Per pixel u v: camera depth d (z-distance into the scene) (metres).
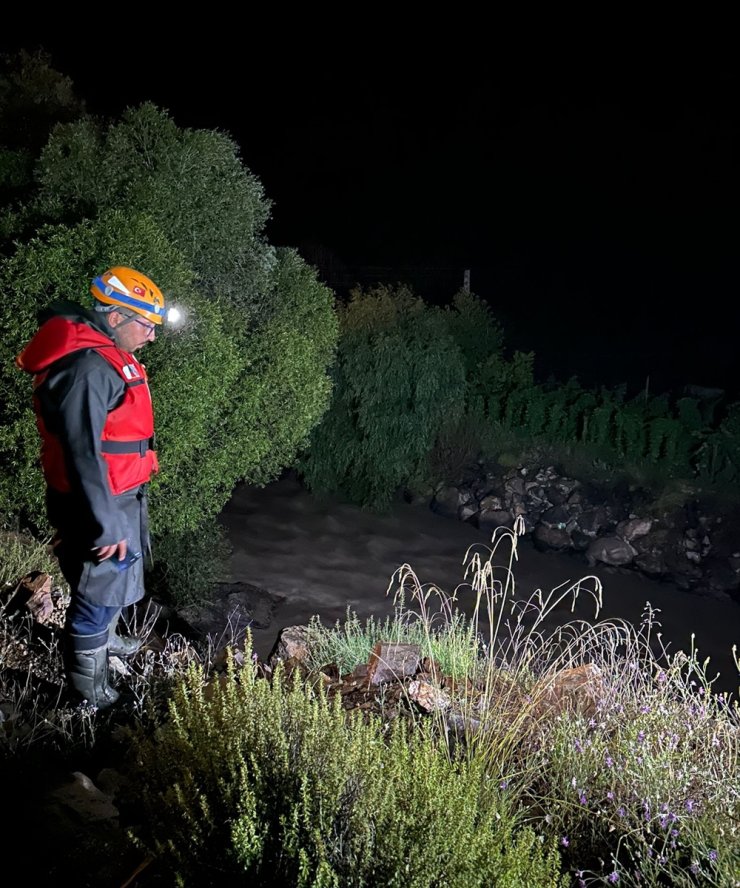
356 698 4.11
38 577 5.20
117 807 2.94
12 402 5.51
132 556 3.67
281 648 5.44
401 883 2.20
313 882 2.13
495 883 2.23
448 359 11.29
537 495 11.59
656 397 12.37
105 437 3.46
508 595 9.66
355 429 11.46
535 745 3.43
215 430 6.82
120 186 6.89
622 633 8.88
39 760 3.18
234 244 7.40
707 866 2.72
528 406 12.22
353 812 2.39
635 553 10.73
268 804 2.44
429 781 2.46
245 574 9.59
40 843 2.68
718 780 3.06
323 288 8.34
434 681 4.01
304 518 11.20
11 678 4.03
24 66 9.28
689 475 11.41
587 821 3.00
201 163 7.12
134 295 3.51
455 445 12.22
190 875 2.28
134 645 4.40
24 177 7.59
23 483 5.63
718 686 8.05
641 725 3.39
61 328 3.38
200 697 2.97
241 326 7.20
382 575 9.98
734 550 10.50
